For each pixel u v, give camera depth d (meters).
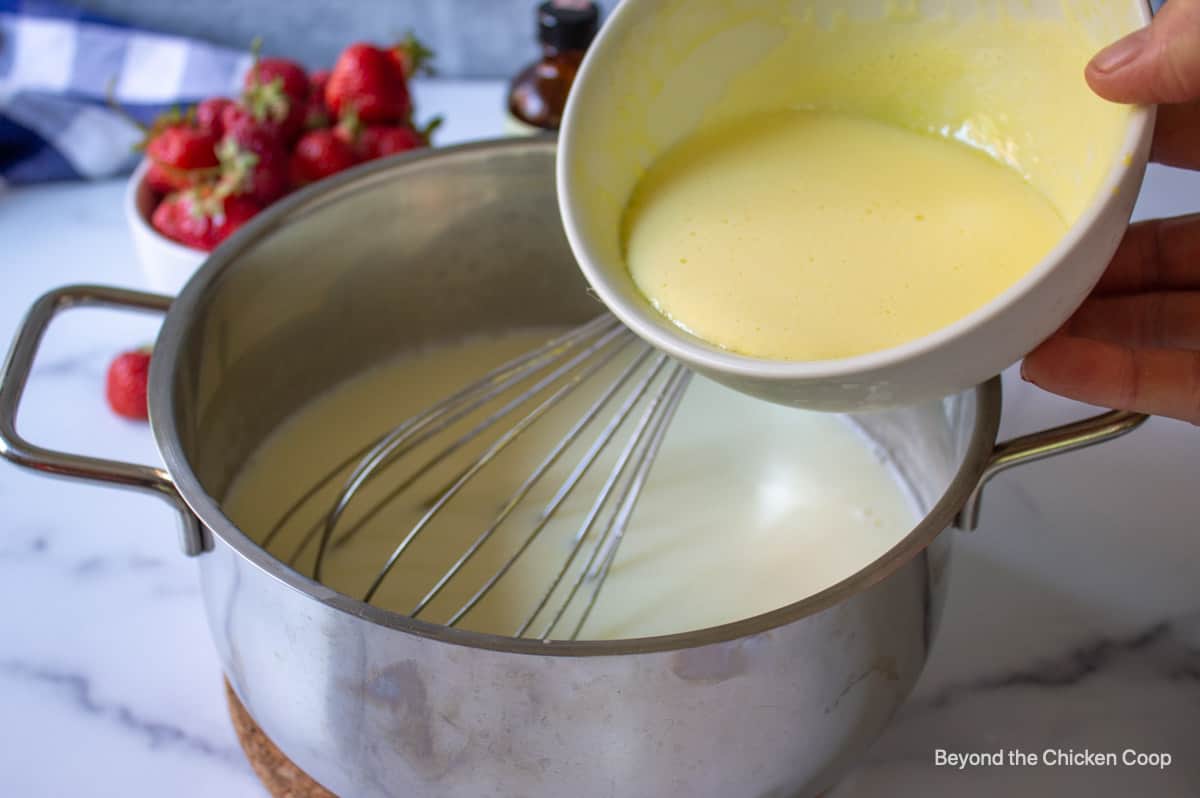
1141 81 0.22
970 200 0.27
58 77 0.55
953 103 0.29
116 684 0.33
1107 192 0.21
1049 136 0.27
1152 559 0.36
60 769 0.31
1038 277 0.21
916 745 0.31
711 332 0.25
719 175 0.29
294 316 0.38
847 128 0.30
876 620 0.25
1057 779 0.30
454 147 0.38
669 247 0.27
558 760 0.25
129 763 0.31
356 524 0.36
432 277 0.41
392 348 0.42
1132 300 0.34
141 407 0.42
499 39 0.60
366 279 0.40
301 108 0.48
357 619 0.23
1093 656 0.33
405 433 0.34
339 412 0.41
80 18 0.57
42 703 0.33
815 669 0.25
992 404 0.29
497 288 0.42
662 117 0.30
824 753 0.27
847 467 0.39
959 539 0.36
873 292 0.25
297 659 0.25
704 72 0.30
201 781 0.31
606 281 0.25
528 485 0.32
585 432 0.40
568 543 0.36
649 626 0.33
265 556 0.24
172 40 0.56
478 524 0.37
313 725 0.26
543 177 0.39
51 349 0.46
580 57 0.48
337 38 0.60
